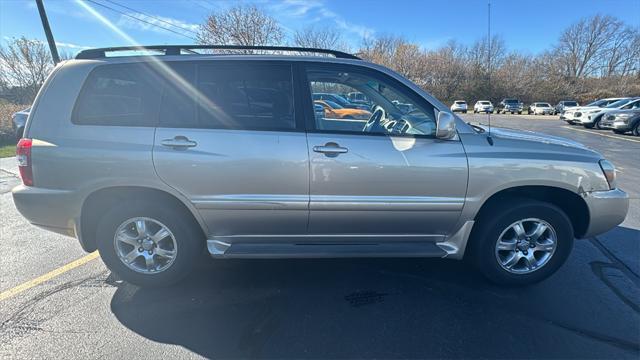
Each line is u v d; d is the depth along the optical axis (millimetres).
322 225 2830
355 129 2902
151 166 2631
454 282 3111
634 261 3500
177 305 2768
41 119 2693
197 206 2713
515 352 2289
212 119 2701
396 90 2852
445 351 2301
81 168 2643
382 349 2316
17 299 2826
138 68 2727
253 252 2820
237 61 2766
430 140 2756
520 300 2852
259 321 2586
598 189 2896
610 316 2650
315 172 2676
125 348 2309
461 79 51125
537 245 2994
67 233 2855
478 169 2742
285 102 2740
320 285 3053
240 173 2656
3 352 2258
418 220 2842
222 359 2230
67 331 2461
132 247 2898
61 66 2760
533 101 51969
